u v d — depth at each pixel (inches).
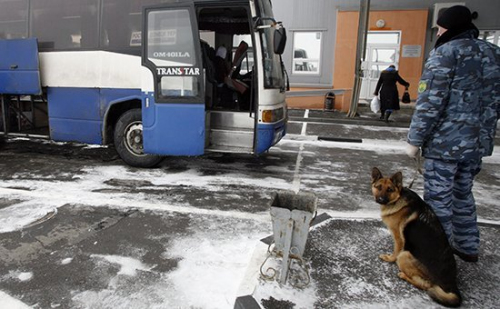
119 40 221.5
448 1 523.5
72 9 229.8
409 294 102.8
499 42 520.4
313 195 114.4
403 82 423.5
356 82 457.1
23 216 154.9
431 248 99.8
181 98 206.8
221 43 270.5
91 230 143.1
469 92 102.2
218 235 140.6
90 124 236.1
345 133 375.6
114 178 212.1
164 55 205.9
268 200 182.4
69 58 232.7
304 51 591.8
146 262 120.3
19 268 115.6
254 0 199.8
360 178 227.0
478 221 156.2
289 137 352.2
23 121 272.4
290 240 103.0
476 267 116.8
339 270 114.3
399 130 394.6
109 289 105.4
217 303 100.0
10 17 245.1
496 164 271.3
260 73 204.2
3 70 245.6
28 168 229.9
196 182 208.7
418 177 234.5
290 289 104.0
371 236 138.0
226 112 219.8
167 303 99.7
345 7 558.6
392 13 541.3
